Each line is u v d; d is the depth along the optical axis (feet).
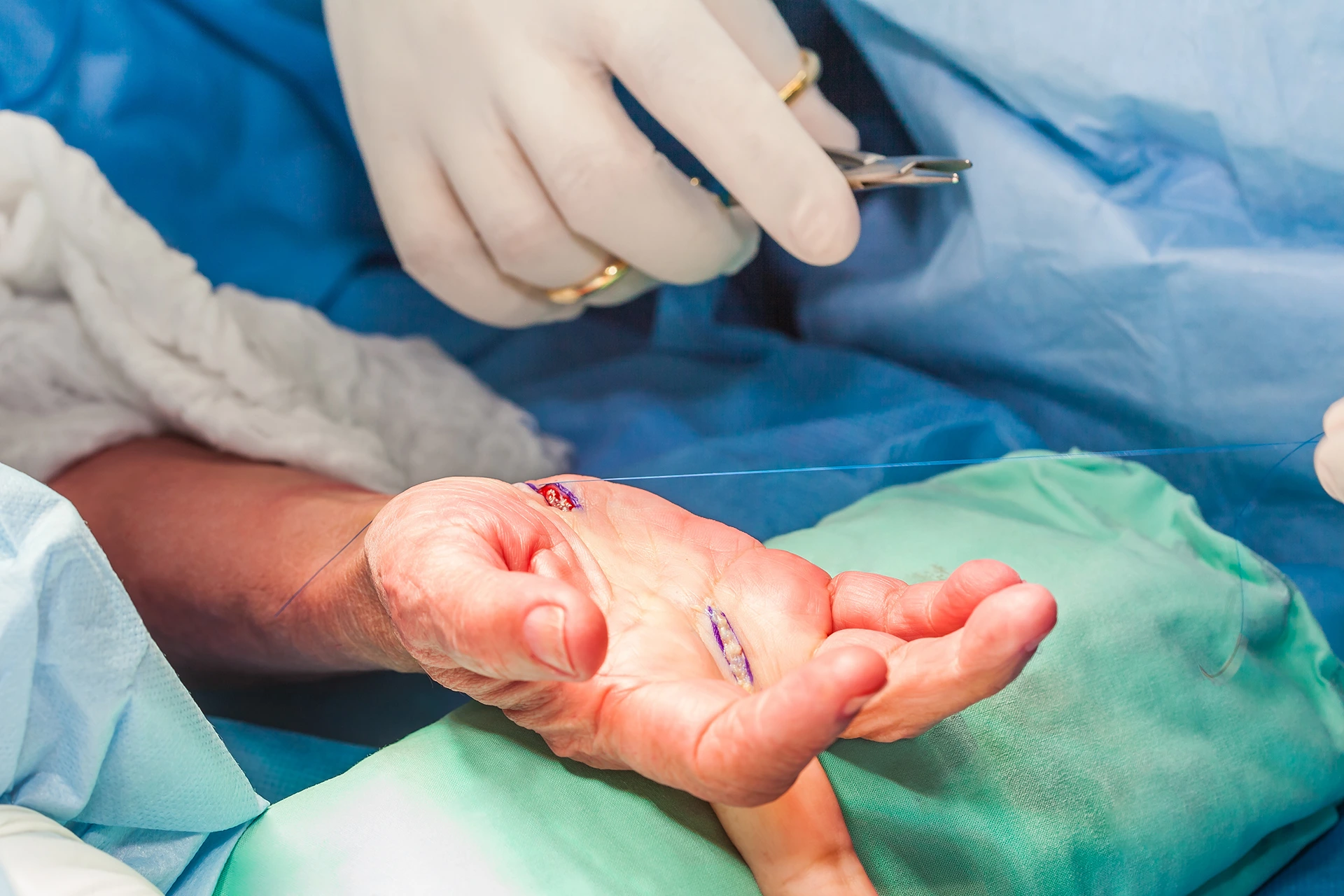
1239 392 3.43
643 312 4.87
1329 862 2.58
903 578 2.65
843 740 2.16
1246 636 2.67
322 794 2.03
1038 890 2.04
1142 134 3.71
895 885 1.97
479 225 3.99
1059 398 4.06
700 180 4.50
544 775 2.02
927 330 4.30
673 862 1.89
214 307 4.00
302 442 3.76
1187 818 2.26
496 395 4.58
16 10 4.26
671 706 1.67
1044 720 2.30
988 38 3.75
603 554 2.24
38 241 3.82
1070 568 2.68
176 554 3.25
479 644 1.48
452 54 3.68
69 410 3.83
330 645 2.79
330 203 4.97
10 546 1.62
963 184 4.05
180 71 4.54
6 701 1.58
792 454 3.78
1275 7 3.14
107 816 1.83
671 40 3.37
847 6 4.10
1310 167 3.27
